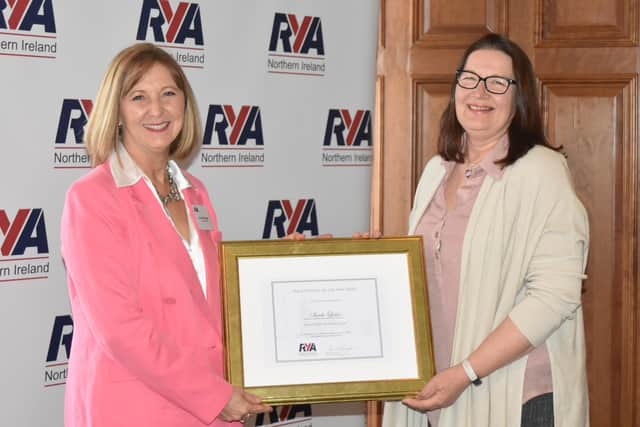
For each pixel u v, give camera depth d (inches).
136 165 82.4
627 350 125.0
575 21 123.6
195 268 84.1
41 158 100.6
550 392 85.2
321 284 87.3
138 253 79.1
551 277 83.1
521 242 84.6
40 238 101.0
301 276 87.2
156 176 86.0
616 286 124.9
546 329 82.4
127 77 81.2
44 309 101.7
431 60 126.1
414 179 127.6
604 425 126.2
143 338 76.4
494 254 84.9
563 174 85.1
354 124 130.5
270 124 121.9
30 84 99.1
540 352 85.2
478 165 88.5
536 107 88.9
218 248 86.5
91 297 76.4
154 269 79.1
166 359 77.2
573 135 124.6
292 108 123.9
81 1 102.3
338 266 88.0
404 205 128.0
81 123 103.5
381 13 127.3
